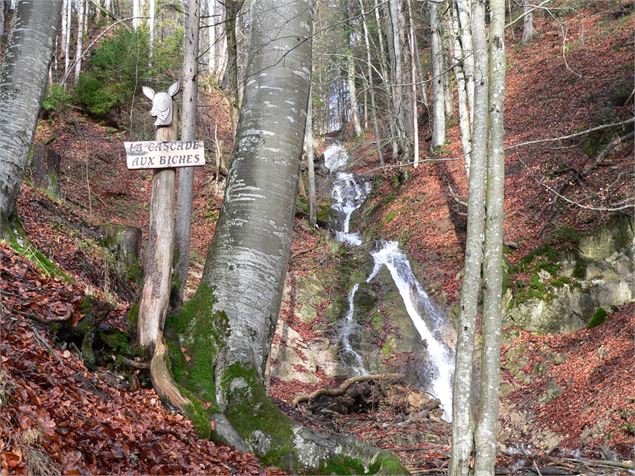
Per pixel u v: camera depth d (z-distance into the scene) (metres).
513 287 15.16
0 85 8.82
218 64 33.97
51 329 6.34
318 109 41.03
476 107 6.04
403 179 24.14
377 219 22.86
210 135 25.97
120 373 6.51
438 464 9.05
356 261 19.59
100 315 6.82
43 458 3.96
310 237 21.17
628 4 25.33
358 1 26.52
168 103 6.69
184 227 8.48
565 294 14.42
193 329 6.96
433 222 19.95
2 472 3.60
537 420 11.91
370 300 17.59
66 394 5.18
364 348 15.91
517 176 18.78
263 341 7.11
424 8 28.78
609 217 14.53
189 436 5.91
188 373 6.63
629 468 8.85
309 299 17.47
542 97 22.38
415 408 13.06
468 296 5.65
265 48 7.77
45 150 14.71
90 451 4.48
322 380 14.62
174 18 32.84
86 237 12.33
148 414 5.89
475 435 5.31
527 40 28.17
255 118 7.61
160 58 23.19
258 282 7.14
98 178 18.95
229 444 6.17
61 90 20.91
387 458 5.96
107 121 22.28
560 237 15.42
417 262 18.59
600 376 11.77
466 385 5.50
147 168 6.64
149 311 6.64
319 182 27.31
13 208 8.86
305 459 6.17
